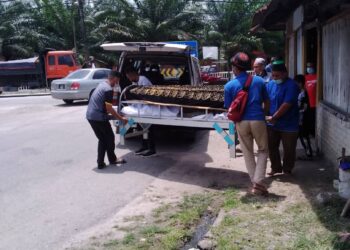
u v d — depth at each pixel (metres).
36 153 8.81
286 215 4.96
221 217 5.03
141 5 37.34
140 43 8.91
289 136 6.50
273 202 5.43
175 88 7.46
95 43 36.09
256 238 4.39
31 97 23.19
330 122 7.12
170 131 9.80
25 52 34.75
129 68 8.55
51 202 5.82
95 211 5.48
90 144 9.62
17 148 9.33
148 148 8.58
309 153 7.63
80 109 16.02
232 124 6.75
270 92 6.63
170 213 5.38
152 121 7.50
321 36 7.82
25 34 35.56
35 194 6.17
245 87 5.70
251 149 5.91
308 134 7.61
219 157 8.26
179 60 9.82
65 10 36.56
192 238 4.72
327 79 7.52
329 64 7.36
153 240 4.59
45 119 13.70
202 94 6.96
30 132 11.31
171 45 8.82
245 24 38.00
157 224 5.03
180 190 6.30
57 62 25.80
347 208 4.79
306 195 5.64
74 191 6.28
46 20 37.12
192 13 37.50
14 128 12.12
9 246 4.52
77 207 5.62
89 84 17.52
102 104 7.30
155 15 37.16
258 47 37.44
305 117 7.51
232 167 7.51
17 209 5.58
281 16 10.27
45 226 5.02
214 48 32.38
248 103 5.71
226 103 5.92
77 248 4.43
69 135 10.74
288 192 5.82
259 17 10.05
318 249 4.05
